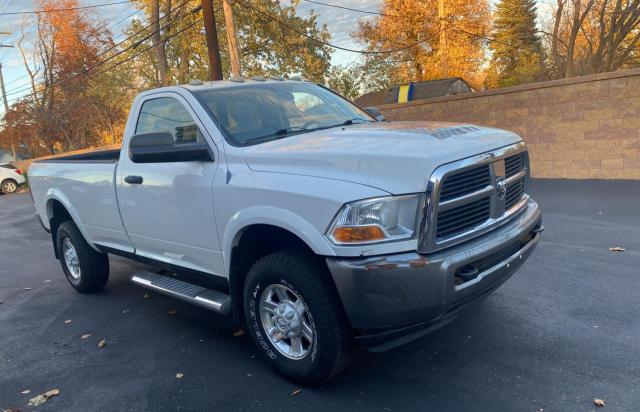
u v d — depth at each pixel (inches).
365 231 115.7
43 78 1544.0
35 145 1451.8
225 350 168.4
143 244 187.5
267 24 1197.7
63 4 1457.9
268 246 149.9
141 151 151.4
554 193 393.4
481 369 141.6
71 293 247.0
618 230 271.1
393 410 126.1
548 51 1460.4
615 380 131.0
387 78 1662.2
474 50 1592.0
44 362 170.4
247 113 164.9
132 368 160.6
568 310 174.9
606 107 430.6
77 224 221.3
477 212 130.3
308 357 135.0
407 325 120.0
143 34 1234.6
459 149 124.3
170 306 215.8
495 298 189.5
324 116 179.8
